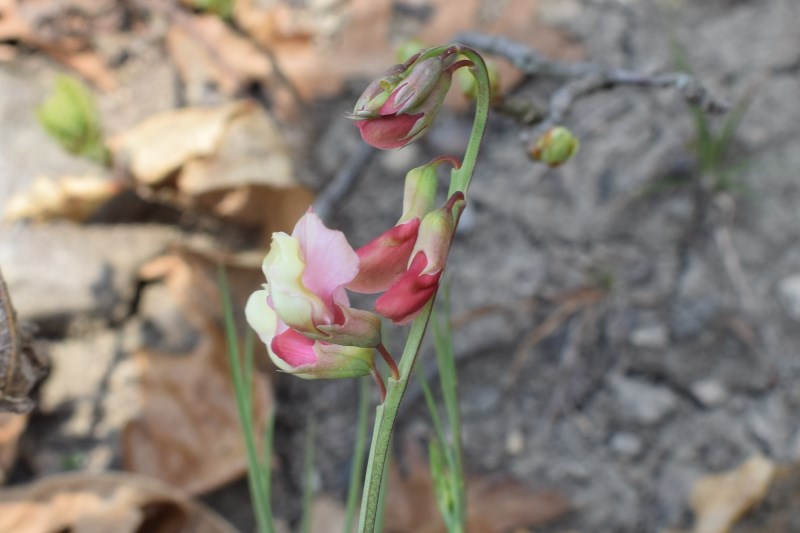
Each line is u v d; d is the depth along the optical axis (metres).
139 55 0.61
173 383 0.49
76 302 0.51
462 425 0.50
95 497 0.43
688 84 0.38
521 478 0.49
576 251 0.54
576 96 0.38
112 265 0.52
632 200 0.55
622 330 0.52
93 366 0.50
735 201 0.54
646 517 0.48
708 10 0.60
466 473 0.49
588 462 0.49
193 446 0.48
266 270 0.26
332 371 0.27
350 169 0.54
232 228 0.55
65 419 0.49
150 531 0.44
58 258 0.52
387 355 0.27
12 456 0.47
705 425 0.49
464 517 0.33
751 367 0.50
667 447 0.49
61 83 0.51
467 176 0.27
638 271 0.53
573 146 0.34
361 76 0.60
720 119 0.56
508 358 0.52
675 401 0.50
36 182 0.53
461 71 0.34
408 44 0.35
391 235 0.27
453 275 0.54
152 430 0.48
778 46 0.58
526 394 0.51
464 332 0.52
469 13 0.60
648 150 0.56
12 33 0.60
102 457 0.48
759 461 0.47
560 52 0.59
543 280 0.53
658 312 0.52
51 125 0.50
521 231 0.55
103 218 0.54
